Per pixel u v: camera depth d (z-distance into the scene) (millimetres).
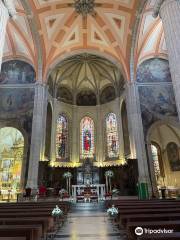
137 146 17469
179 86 8320
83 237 5652
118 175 22156
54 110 25875
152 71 20391
